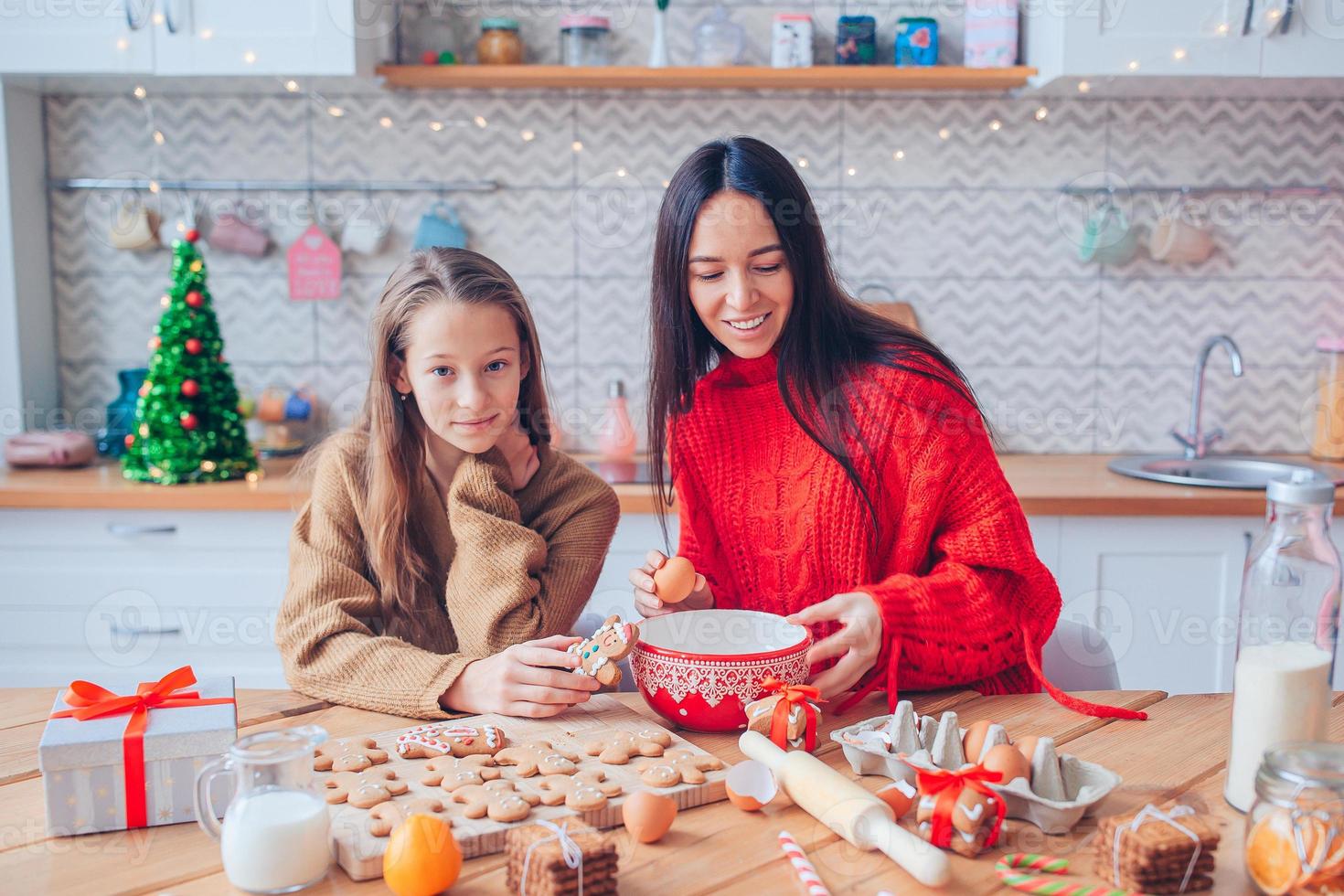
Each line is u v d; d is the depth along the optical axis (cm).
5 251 258
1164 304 273
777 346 136
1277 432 275
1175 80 240
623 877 78
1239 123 267
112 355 279
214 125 271
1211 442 270
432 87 264
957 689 122
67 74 242
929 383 131
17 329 262
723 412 140
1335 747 76
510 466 136
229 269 276
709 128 270
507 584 123
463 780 90
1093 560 226
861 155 270
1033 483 235
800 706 97
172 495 228
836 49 262
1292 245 270
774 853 81
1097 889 73
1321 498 87
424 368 121
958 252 272
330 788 89
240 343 278
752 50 268
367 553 132
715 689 102
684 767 92
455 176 272
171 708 94
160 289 278
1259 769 76
